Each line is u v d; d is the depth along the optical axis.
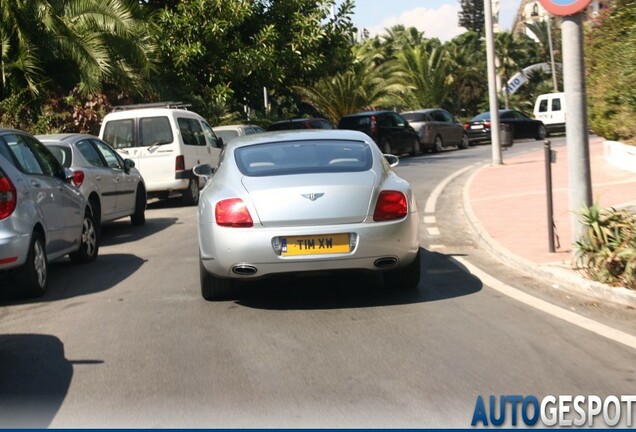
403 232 7.81
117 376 5.97
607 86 19.42
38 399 5.52
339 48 30.50
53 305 8.56
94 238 11.45
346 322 7.33
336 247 7.63
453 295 8.29
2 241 8.41
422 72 61.88
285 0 29.30
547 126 44.38
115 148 18.36
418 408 5.14
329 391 5.48
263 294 8.61
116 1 23.41
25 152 9.59
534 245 10.58
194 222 15.58
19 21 22.03
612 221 8.49
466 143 38.97
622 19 18.86
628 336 6.61
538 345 6.41
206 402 5.35
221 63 27.62
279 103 49.28
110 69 23.31
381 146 31.86
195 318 7.67
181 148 18.36
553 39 78.62
